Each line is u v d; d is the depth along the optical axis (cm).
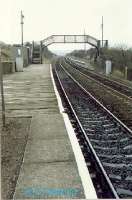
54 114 1622
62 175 803
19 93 2569
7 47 7288
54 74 4678
